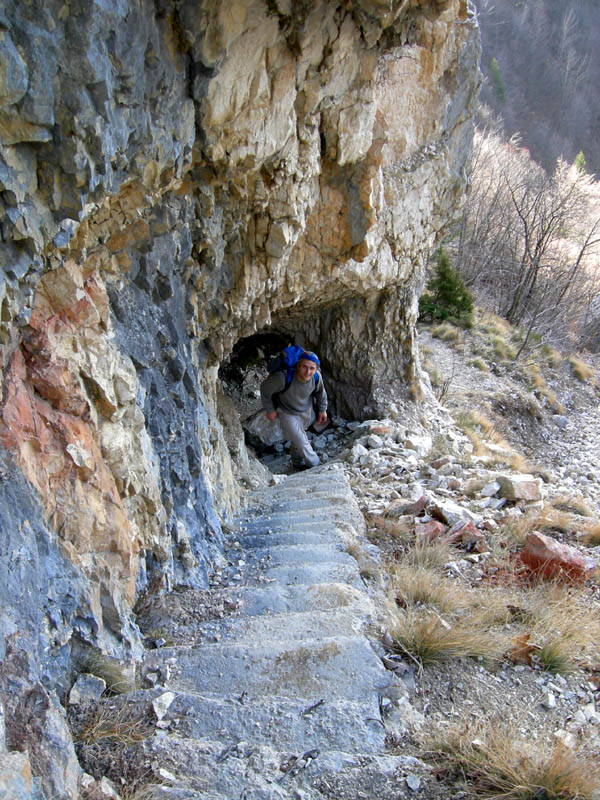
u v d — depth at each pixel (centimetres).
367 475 722
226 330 528
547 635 359
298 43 338
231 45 297
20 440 240
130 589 319
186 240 393
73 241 263
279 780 235
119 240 316
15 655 217
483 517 554
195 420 456
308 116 412
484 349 1593
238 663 305
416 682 315
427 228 797
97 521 284
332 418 948
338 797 231
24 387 252
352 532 495
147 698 271
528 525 528
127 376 317
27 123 187
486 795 236
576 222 2567
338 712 271
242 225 452
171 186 326
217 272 464
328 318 904
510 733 272
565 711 308
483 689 317
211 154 343
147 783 230
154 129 266
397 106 666
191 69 281
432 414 966
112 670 279
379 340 907
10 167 189
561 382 1666
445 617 380
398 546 494
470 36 677
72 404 271
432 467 717
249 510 592
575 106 5181
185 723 263
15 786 174
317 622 343
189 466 441
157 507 361
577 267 2125
